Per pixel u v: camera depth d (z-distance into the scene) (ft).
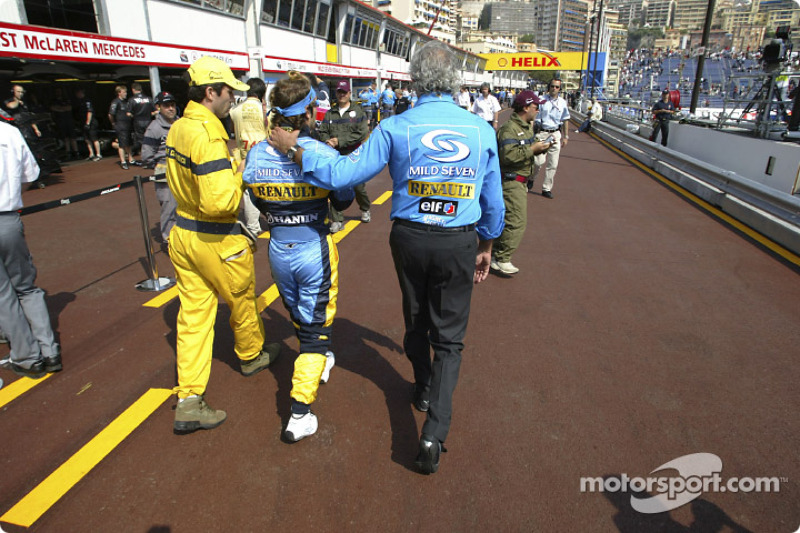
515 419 9.48
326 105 29.43
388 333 12.77
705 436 9.04
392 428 9.27
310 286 8.76
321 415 9.60
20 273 10.25
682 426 9.30
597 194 29.76
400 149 7.52
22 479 7.95
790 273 16.89
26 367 10.59
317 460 8.46
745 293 15.26
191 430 8.97
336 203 9.15
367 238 20.63
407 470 8.25
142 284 15.44
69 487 7.82
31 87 43.27
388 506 7.53
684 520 7.31
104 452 8.58
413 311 8.65
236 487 7.87
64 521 7.21
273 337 12.60
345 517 7.34
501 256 16.39
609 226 22.76
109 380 10.68
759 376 10.90
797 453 8.64
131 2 45.11
